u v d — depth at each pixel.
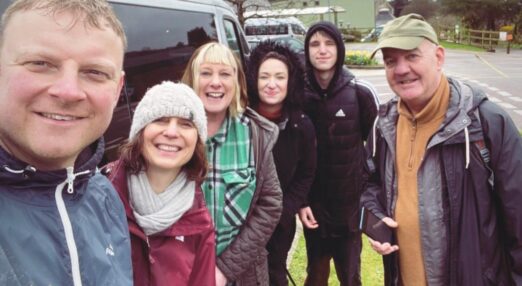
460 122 1.82
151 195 1.65
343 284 3.12
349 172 2.96
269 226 2.14
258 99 2.59
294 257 3.95
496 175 1.79
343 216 3.00
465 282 1.84
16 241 0.91
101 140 1.11
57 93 0.92
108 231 1.19
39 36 0.91
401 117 2.09
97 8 0.98
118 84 1.07
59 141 0.94
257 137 2.14
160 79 3.00
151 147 1.67
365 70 20.67
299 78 2.60
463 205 1.84
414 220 1.98
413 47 1.86
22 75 0.90
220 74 2.12
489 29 39.94
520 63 22.70
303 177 2.74
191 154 1.72
